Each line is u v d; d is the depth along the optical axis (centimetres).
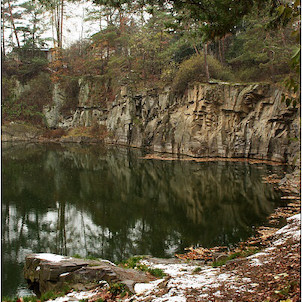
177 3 779
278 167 2269
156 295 519
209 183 1925
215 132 2923
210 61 3362
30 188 1925
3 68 5388
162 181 2048
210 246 1009
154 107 3809
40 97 5344
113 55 5231
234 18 779
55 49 5331
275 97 2606
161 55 3956
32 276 734
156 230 1195
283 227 1056
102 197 1709
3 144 4450
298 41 326
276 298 403
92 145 4350
